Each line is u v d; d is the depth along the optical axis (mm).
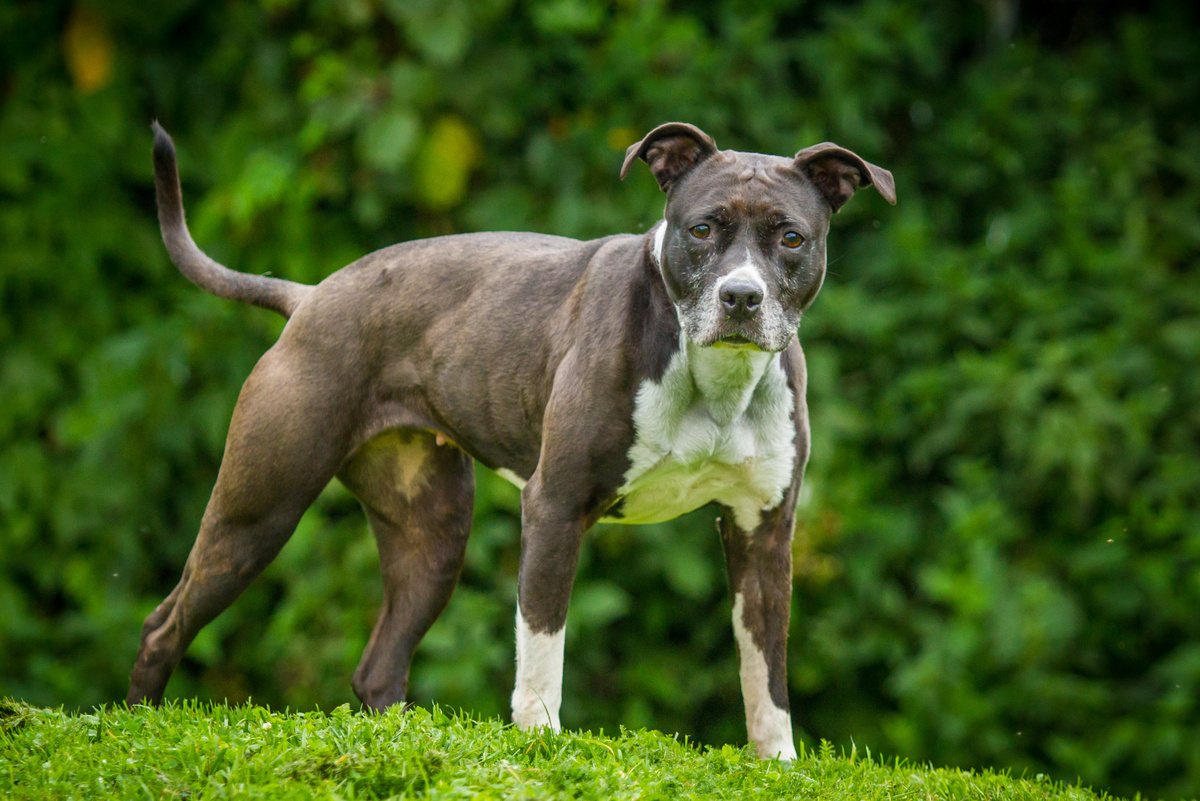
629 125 11031
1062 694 10609
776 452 6664
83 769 5344
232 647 11453
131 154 11930
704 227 6266
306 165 11258
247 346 11273
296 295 7703
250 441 7047
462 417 7168
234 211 11031
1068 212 11617
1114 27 12867
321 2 11195
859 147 11750
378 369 7285
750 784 5824
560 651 6445
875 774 6508
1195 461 11258
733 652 11047
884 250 11539
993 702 10609
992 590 10445
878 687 11352
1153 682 11156
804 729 11281
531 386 6902
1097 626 11195
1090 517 11453
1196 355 11312
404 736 5664
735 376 6434
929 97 12383
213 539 7148
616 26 11102
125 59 11938
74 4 11961
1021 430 10984
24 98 11961
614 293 6602
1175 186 12406
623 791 5223
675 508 6871
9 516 11641
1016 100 12117
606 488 6559
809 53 11516
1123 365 11289
